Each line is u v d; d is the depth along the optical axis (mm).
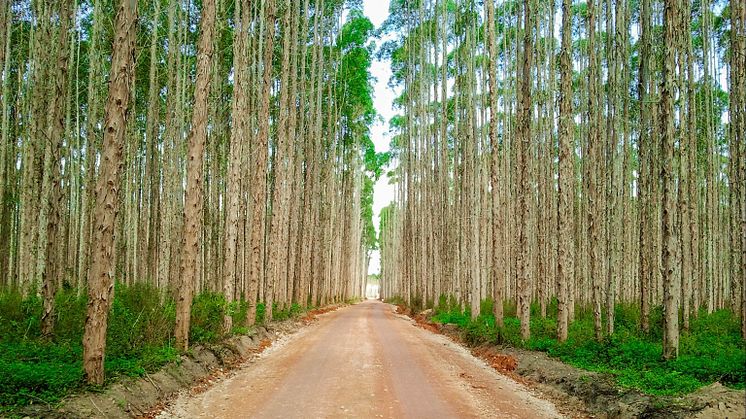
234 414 7566
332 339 17641
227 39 25734
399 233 58156
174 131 21703
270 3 19578
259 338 16234
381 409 7902
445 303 30016
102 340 7598
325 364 12164
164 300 15125
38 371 7383
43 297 10992
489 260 33188
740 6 15750
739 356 9398
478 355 14828
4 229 24781
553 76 22359
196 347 11617
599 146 19297
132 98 21516
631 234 25891
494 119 17906
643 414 7141
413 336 19453
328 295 45062
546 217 23328
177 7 21516
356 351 14500
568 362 11578
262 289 26750
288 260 29625
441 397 8891
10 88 23297
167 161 18234
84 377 7477
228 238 15852
